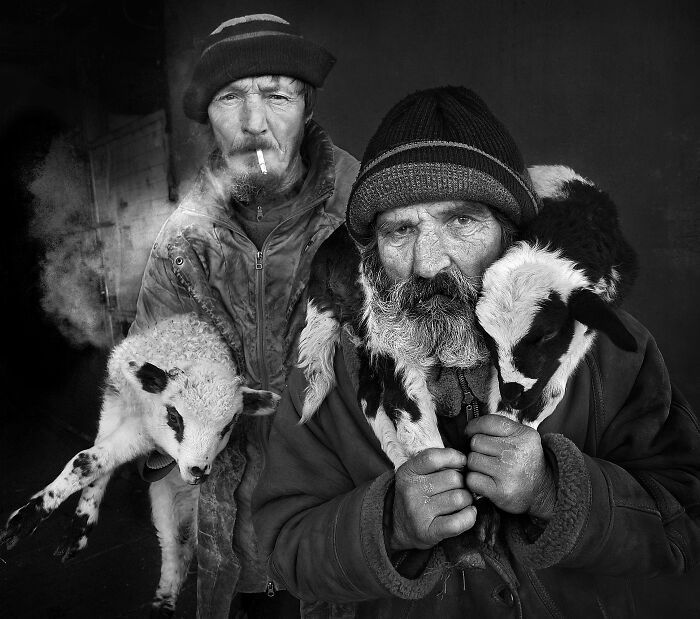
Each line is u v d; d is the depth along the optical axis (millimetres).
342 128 4680
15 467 6551
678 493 1353
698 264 3207
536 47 3678
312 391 1562
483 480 1174
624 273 1454
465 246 1311
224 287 2592
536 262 1299
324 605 1985
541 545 1205
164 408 2586
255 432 2666
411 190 1251
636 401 1434
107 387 2883
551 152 3689
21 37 7395
